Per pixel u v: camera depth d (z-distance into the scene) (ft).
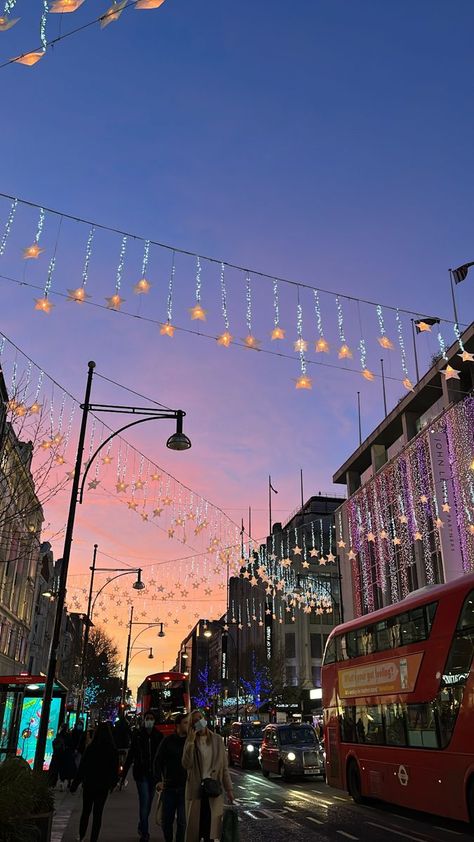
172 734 31.45
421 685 43.80
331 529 248.73
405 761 45.42
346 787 56.70
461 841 36.88
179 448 58.59
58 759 57.67
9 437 49.75
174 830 38.47
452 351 129.29
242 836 40.19
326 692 63.36
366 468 191.21
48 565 205.57
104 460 63.21
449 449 131.34
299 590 231.71
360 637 55.77
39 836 25.86
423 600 45.27
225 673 323.37
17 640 162.20
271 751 86.33
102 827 39.65
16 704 69.10
